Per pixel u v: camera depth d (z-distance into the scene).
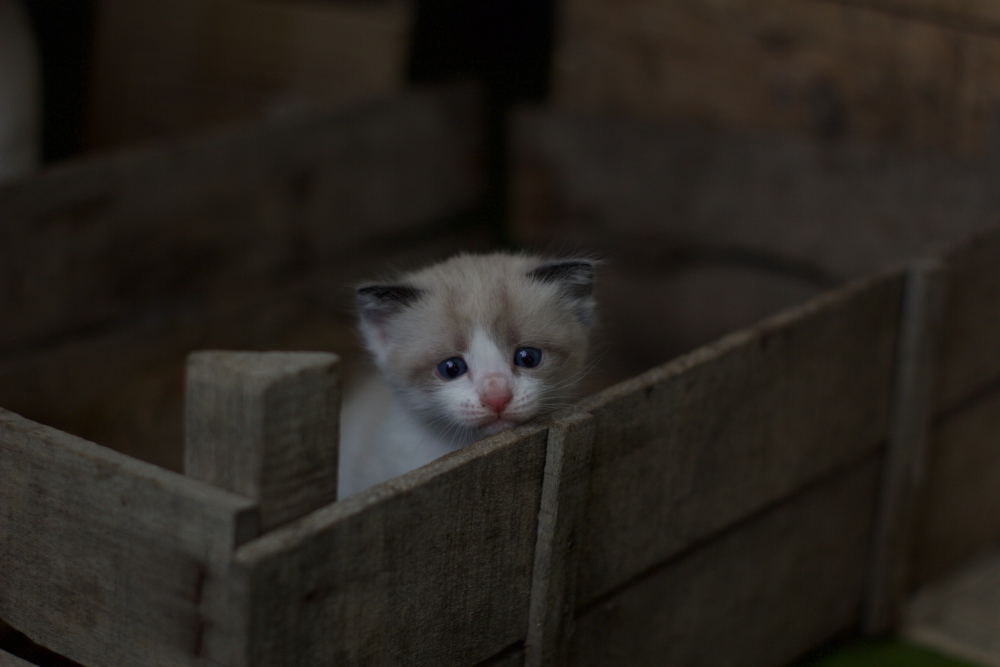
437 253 0.98
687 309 0.96
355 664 0.65
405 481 0.65
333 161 0.91
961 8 0.89
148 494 0.64
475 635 0.68
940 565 0.86
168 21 1.05
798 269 0.93
